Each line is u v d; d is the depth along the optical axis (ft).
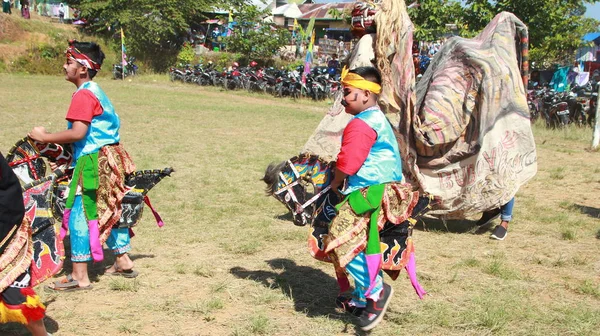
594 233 20.40
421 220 22.02
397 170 12.05
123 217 14.94
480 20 55.83
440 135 19.54
